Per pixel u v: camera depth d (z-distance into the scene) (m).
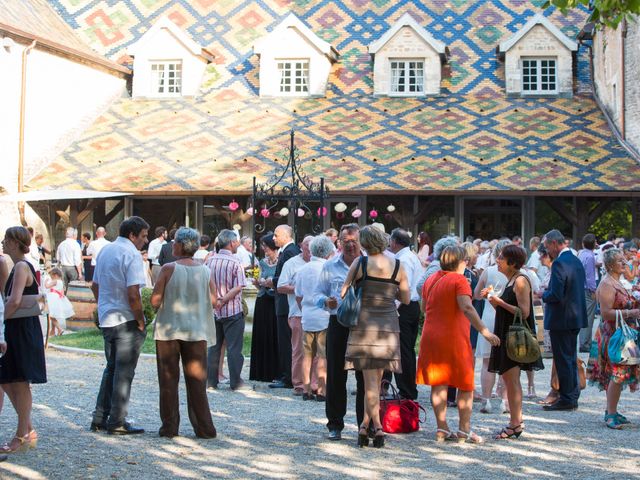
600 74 26.75
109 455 8.02
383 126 26.00
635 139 24.05
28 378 8.08
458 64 28.20
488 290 9.00
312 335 11.34
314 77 27.67
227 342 12.18
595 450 8.48
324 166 24.22
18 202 24.14
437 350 8.82
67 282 21.72
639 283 10.60
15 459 7.84
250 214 25.52
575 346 10.87
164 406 8.90
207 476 7.31
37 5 28.58
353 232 9.14
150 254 22.47
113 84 28.25
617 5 7.85
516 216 24.83
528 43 27.23
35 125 24.94
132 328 8.95
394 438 9.02
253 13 30.08
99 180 24.25
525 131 25.44
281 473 7.44
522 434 9.26
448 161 24.19
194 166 24.69
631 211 23.69
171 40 28.20
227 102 27.70
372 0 30.05
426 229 25.03
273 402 11.24
